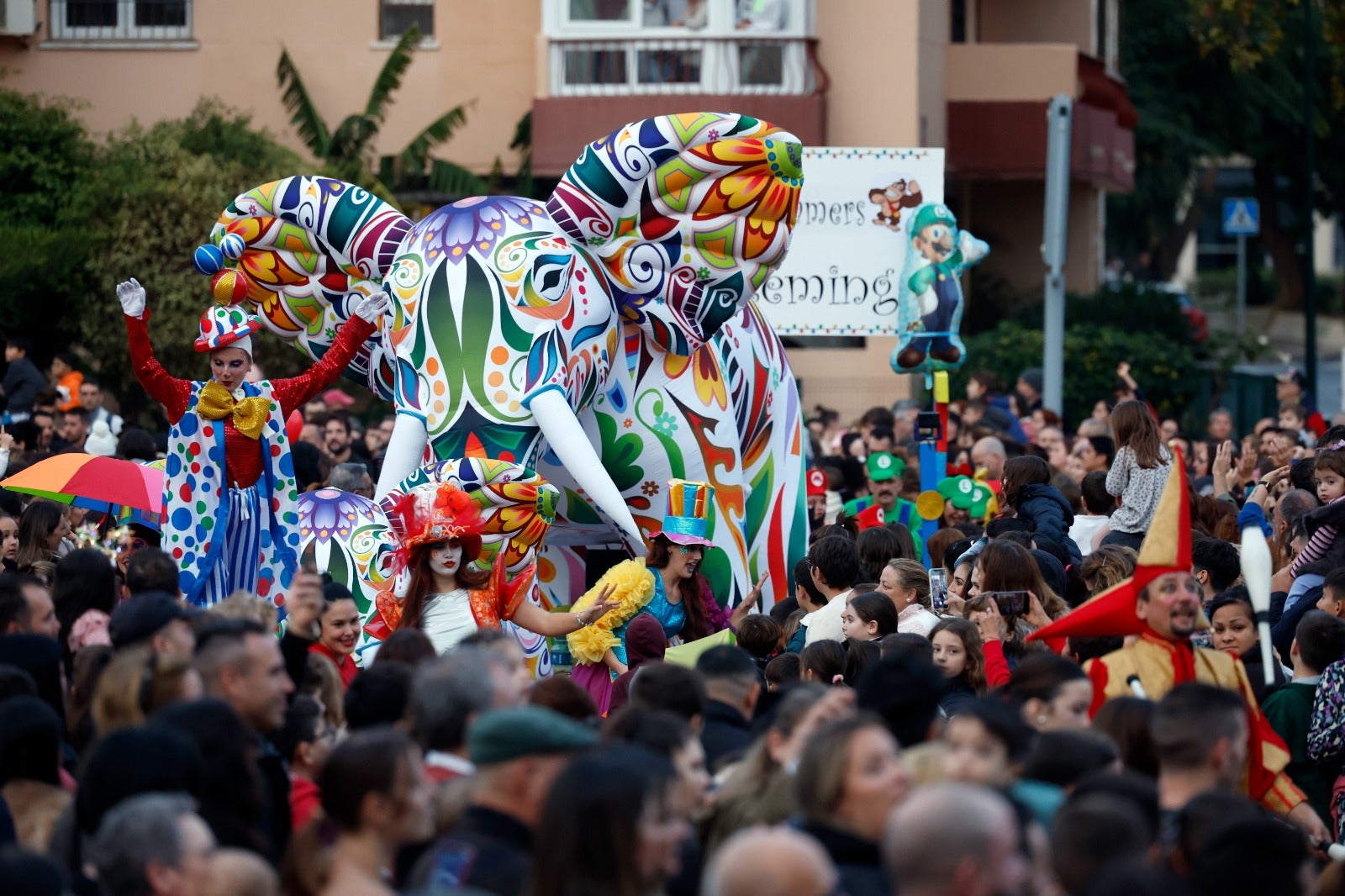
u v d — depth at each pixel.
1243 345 36.09
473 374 12.22
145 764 6.20
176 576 10.14
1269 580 8.99
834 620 11.68
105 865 5.70
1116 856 5.68
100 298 27.33
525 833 6.10
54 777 7.25
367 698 7.74
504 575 11.18
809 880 4.94
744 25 31.42
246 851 6.45
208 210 27.45
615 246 13.01
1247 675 10.22
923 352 18.11
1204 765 7.12
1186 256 80.12
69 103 30.42
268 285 13.49
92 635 9.50
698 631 12.67
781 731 7.02
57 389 19.75
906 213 18.39
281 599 11.67
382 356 13.34
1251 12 42.66
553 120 31.48
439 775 6.90
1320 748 9.44
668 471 13.50
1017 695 7.91
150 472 13.21
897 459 17.50
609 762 5.51
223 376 11.42
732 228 13.09
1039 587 10.34
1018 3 38.38
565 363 12.45
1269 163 54.41
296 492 11.98
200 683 7.20
